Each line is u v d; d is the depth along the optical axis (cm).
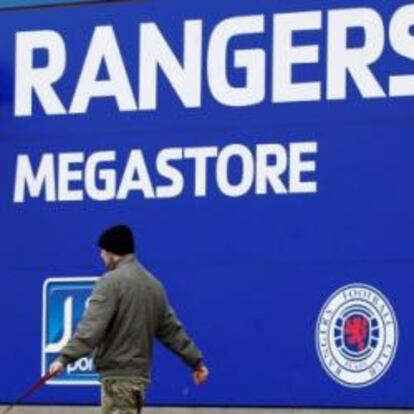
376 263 1933
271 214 2002
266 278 1995
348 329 1942
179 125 2069
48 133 2145
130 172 2092
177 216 2056
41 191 2141
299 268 1977
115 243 1655
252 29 2033
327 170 1972
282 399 1975
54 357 2112
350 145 1961
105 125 2112
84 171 2119
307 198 1980
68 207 2123
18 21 2175
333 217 1962
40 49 2159
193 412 2022
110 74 2117
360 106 1958
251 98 2025
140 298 1641
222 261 2022
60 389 2097
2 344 2141
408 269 1914
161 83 2084
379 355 1920
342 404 1938
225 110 2041
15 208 2153
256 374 1992
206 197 2041
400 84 1939
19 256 2144
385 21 1952
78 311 2108
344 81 1970
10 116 2167
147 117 2088
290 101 2002
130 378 1631
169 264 2053
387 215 1931
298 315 1973
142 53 2098
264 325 1992
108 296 1623
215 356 2014
